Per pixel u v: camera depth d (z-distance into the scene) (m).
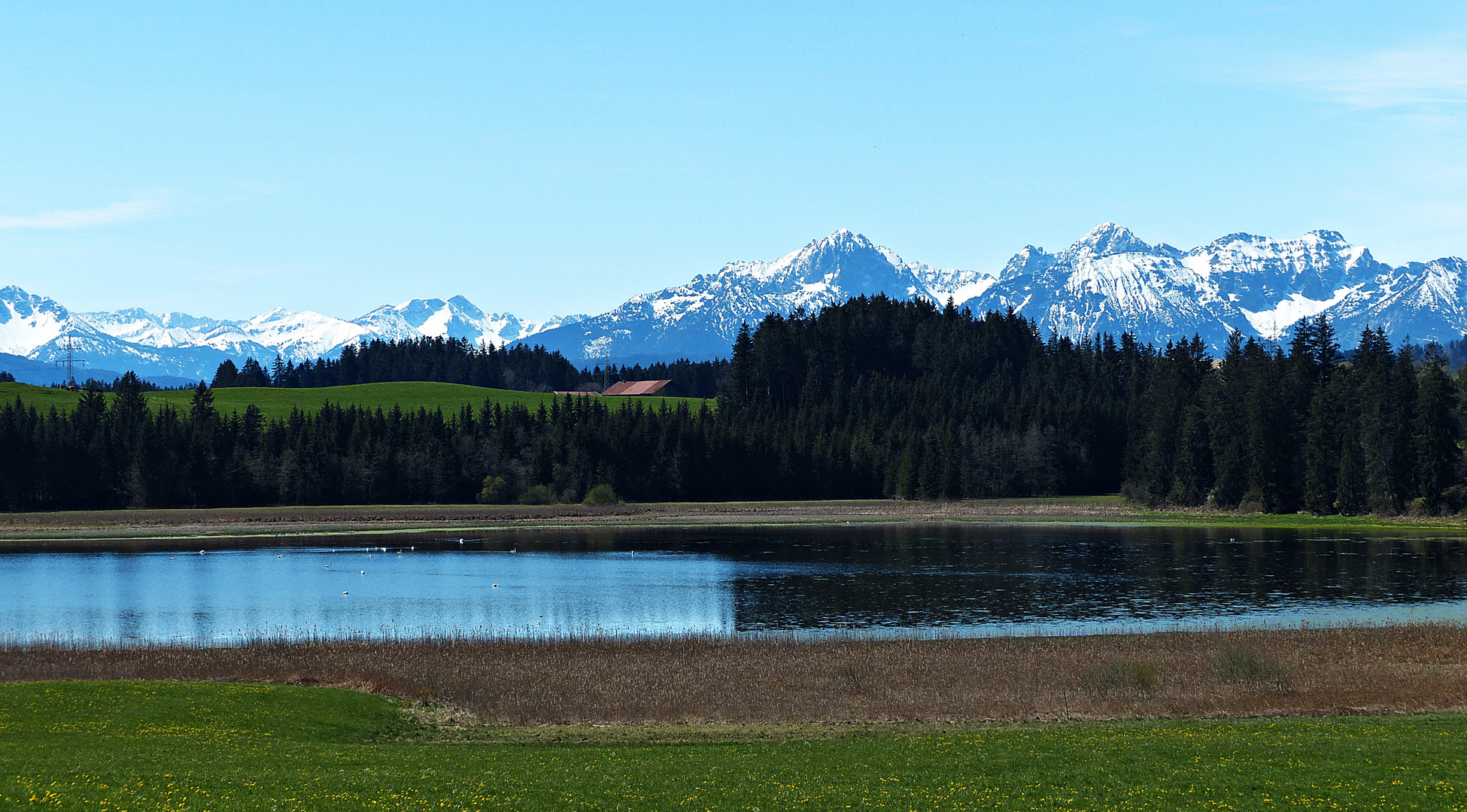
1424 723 35.72
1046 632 61.94
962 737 35.03
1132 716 39.53
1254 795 26.73
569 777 29.30
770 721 39.69
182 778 28.33
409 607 73.06
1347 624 61.94
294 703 39.94
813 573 89.31
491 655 53.09
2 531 127.56
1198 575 85.44
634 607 72.31
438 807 26.33
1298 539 113.88
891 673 48.09
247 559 101.50
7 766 29.19
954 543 113.81
